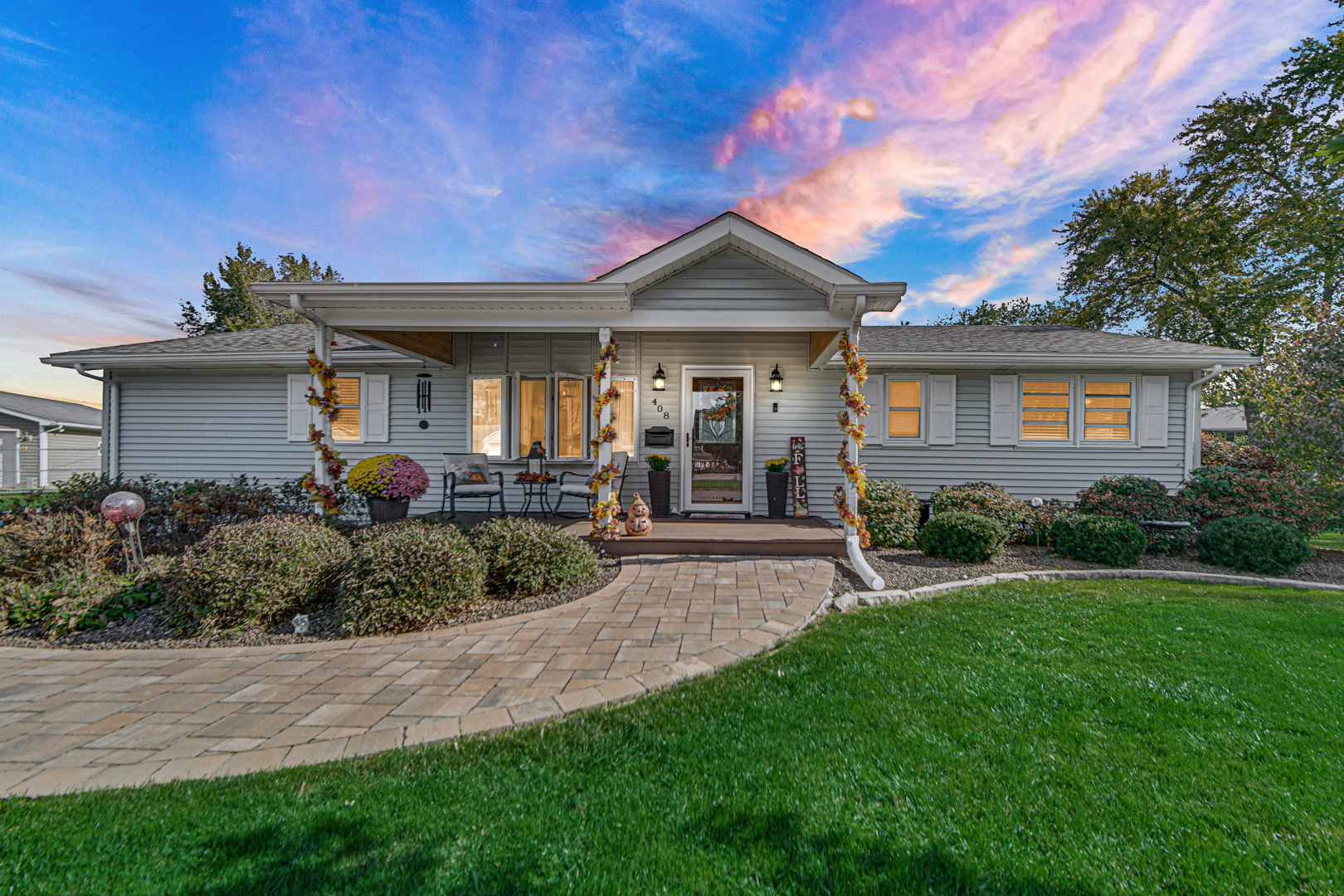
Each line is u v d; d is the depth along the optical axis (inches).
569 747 93.9
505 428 328.2
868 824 74.4
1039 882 64.4
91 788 82.0
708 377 333.1
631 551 234.8
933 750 93.1
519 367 334.0
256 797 79.5
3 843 69.9
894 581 209.9
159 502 252.4
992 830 73.2
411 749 93.1
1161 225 647.8
